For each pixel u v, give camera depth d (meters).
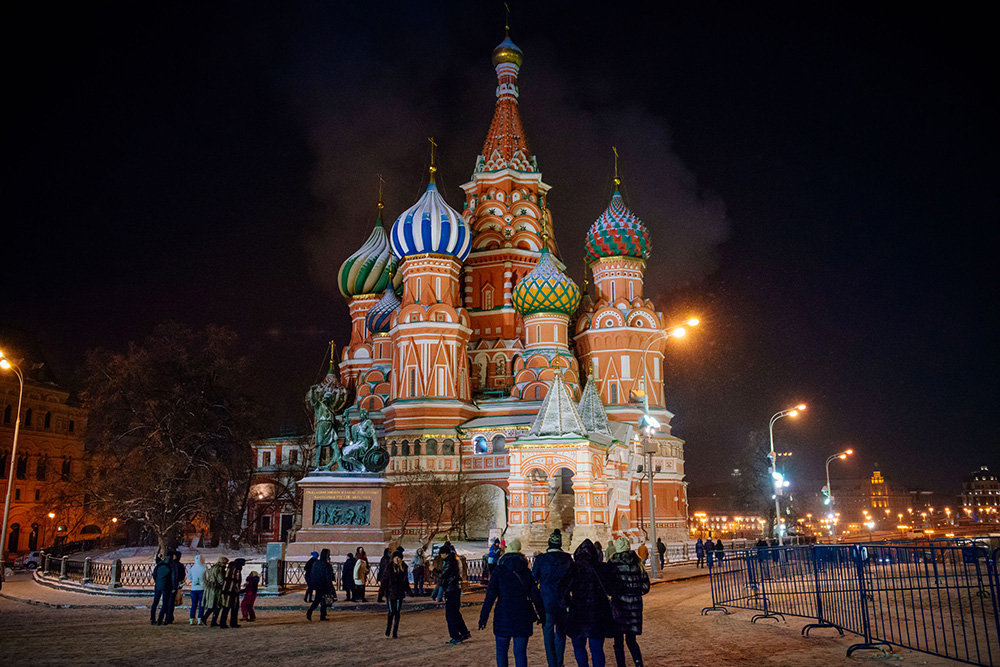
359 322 91.81
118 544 75.19
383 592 20.94
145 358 57.59
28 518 82.50
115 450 56.72
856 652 15.93
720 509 156.00
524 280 77.75
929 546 16.20
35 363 88.25
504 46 91.94
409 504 64.94
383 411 76.38
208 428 59.16
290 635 20.98
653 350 78.38
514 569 13.05
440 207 76.19
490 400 75.88
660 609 26.47
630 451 66.12
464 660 16.39
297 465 78.44
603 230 81.06
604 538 52.22
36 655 17.73
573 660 16.36
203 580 23.91
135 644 19.39
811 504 136.38
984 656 15.32
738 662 15.09
